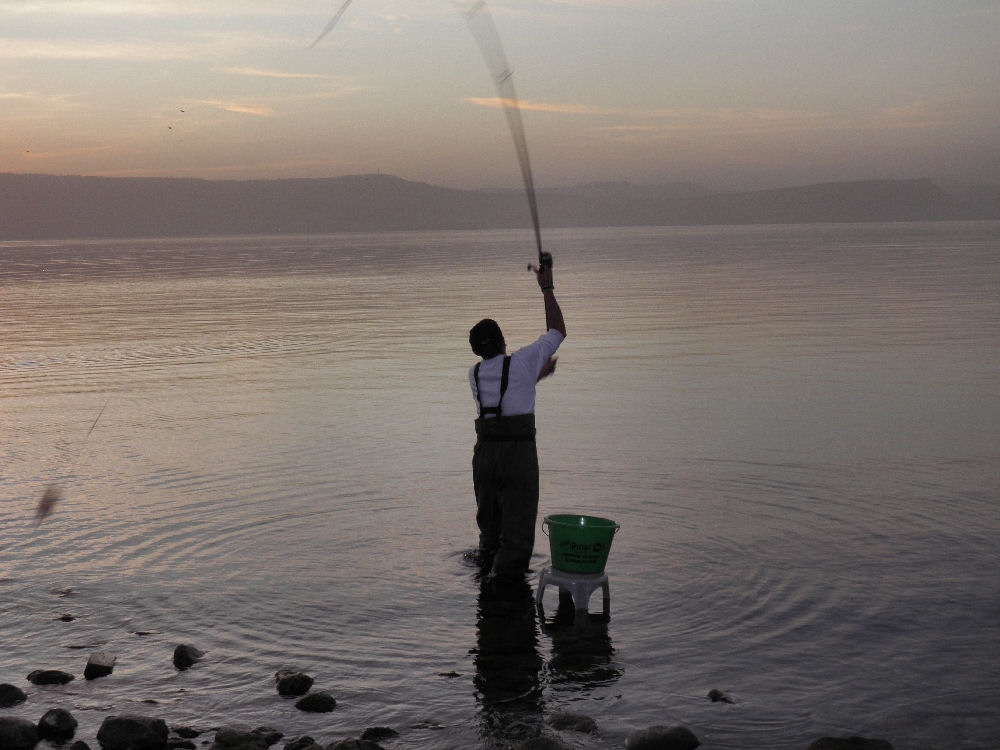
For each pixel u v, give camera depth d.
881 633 4.35
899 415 9.44
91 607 4.79
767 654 4.14
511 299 26.84
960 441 8.25
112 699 3.83
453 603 4.82
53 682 3.98
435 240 163.75
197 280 41.78
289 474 7.44
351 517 6.30
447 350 15.59
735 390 11.09
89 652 4.29
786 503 6.43
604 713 3.66
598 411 9.88
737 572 5.13
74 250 122.38
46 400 11.40
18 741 3.44
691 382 11.73
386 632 4.46
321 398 11.10
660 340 16.19
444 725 3.58
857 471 7.25
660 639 4.32
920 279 31.03
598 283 32.72
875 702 3.71
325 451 8.23
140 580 5.16
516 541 5.21
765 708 3.68
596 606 4.74
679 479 7.06
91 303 28.48
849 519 6.06
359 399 10.97
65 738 3.53
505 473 5.29
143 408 10.66
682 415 9.59
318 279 40.34
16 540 5.87
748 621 4.50
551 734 3.49
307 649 4.28
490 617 4.63
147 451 8.38
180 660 4.14
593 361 13.79
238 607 4.77
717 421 9.25
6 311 25.75
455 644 4.31
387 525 6.13
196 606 4.79
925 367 12.62
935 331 16.73
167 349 16.52
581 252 68.88
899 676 3.92
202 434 9.10
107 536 5.93
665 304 23.58
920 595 4.79
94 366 14.48
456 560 5.46
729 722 3.57
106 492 6.98
